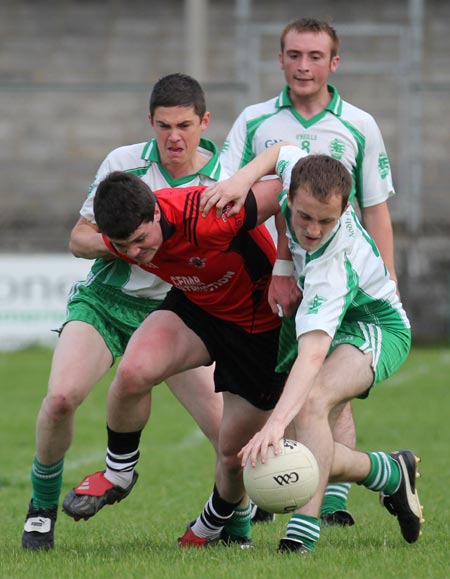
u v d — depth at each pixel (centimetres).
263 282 1956
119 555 1900
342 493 2380
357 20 10606
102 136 9594
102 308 2091
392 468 1953
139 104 9931
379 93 9744
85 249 2061
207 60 10256
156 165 2141
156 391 5434
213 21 10844
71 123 9719
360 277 1873
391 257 2588
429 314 7362
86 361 1992
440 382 5472
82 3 11162
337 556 1795
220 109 9712
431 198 8612
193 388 2105
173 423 4325
